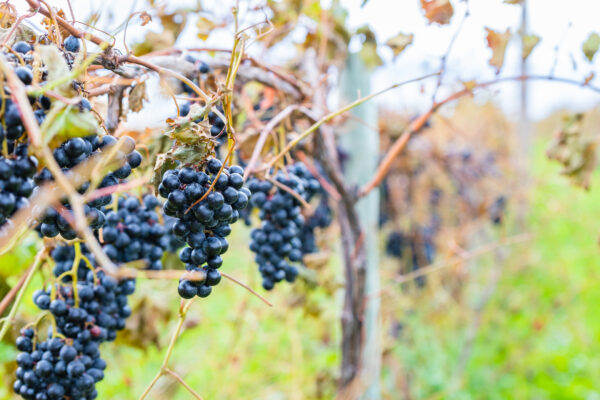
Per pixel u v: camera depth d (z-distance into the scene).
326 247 1.34
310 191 1.03
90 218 0.63
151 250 0.85
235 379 1.84
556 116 4.50
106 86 0.82
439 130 2.44
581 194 3.36
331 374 1.63
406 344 2.39
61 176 0.56
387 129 1.82
